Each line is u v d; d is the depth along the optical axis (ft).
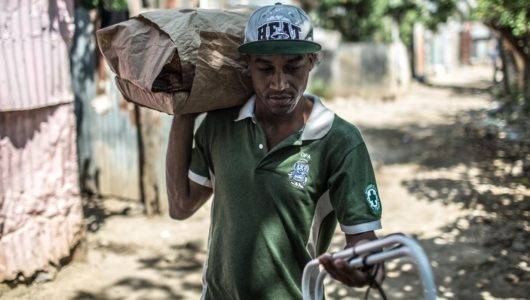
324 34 49.65
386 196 20.16
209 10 5.64
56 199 12.94
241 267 5.41
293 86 5.03
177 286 13.09
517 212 17.11
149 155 17.48
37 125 12.28
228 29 5.47
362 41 51.57
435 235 15.90
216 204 5.71
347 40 51.88
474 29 105.09
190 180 6.15
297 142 5.21
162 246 15.34
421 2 50.14
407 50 58.29
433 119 38.60
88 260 13.97
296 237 5.33
